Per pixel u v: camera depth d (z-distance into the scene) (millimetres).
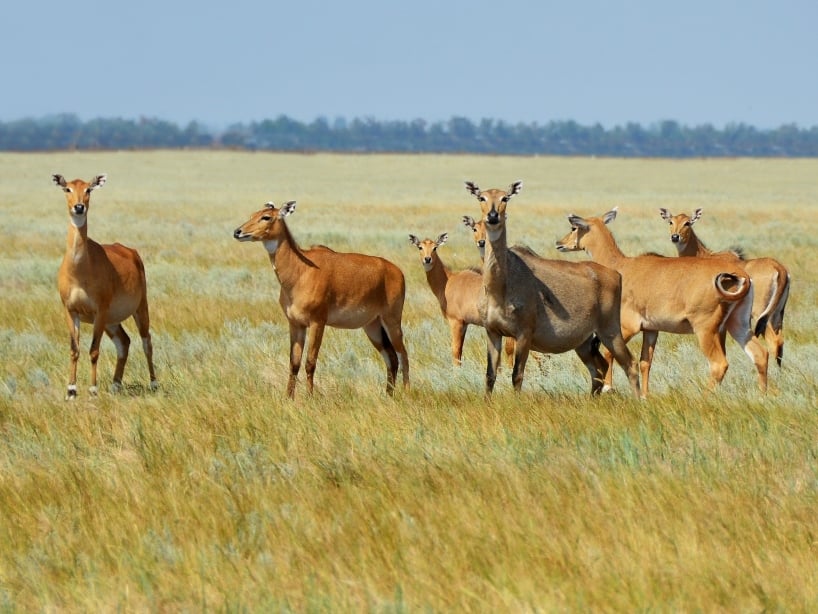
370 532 27609
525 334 43844
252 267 95125
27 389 47469
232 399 42656
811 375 48156
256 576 25406
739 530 27266
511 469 31922
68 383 48750
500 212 42375
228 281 83188
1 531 29094
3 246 110812
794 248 110938
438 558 25906
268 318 66812
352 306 48656
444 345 58781
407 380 50625
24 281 82250
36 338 57469
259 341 58062
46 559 27031
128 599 24703
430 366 53406
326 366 52688
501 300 43281
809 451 34062
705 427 37125
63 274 47344
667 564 25297
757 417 38094
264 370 51281
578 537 26938
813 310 69250
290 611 23562
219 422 39219
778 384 46625
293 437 36875
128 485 32188
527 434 36406
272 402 42156
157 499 30734
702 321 47000
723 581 24391
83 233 47000
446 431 36875
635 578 24438
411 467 32688
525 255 44562
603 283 45500
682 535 26797
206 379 48031
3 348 55625
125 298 49406
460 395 44312
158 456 35250
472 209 182875
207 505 30188
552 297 44094
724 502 29062
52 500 31344
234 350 55375
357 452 34469
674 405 40406
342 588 24469
